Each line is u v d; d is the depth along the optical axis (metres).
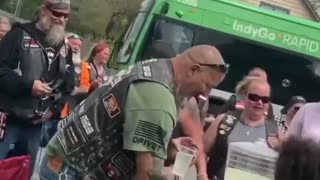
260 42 12.25
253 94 5.64
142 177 4.02
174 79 4.09
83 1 28.70
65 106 6.68
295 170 2.42
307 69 12.38
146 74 4.04
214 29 12.13
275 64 12.32
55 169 4.33
